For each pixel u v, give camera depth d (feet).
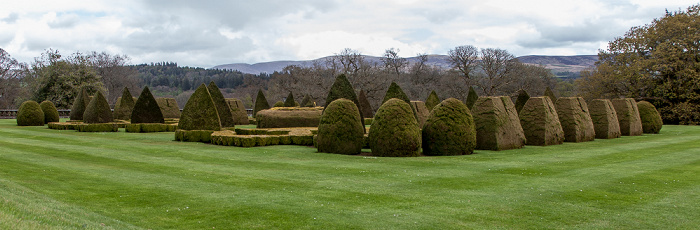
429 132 56.13
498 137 61.11
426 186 34.40
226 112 94.22
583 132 76.54
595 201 30.04
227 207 28.17
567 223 25.39
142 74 384.88
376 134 53.72
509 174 39.68
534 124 69.62
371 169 42.04
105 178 36.81
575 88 232.32
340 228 24.30
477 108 63.26
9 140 65.57
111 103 232.94
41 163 43.96
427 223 25.23
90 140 67.21
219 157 50.44
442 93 209.56
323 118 56.49
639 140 77.56
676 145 65.87
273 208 27.99
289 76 248.73
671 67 133.80
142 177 37.52
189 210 27.48
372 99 203.72
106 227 22.08
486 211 27.61
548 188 33.83
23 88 196.95
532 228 24.52
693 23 132.05
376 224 25.00
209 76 401.29
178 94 332.39
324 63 224.94
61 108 159.74
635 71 138.00
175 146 60.90
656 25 143.33
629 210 27.91
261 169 42.09
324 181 36.14
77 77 161.58
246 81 341.62
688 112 126.21
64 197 29.78
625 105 90.48
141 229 23.30
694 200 30.27
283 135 64.69
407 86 218.18
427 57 248.11
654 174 39.86
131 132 83.10
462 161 48.03
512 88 211.61
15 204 22.70
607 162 47.78
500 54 200.23
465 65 210.79
